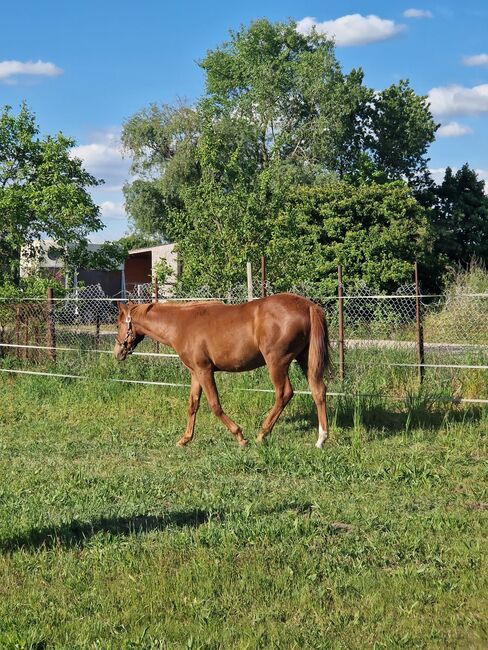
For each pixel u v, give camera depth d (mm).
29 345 15500
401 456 8312
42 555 5410
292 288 15883
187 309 9656
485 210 45219
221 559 5281
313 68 44719
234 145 43125
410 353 12805
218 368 9422
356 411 9680
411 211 32094
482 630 4191
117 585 4914
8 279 18234
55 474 7973
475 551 5387
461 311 14758
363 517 6234
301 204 31172
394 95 48375
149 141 45781
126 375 13414
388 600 4613
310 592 4758
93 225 19094
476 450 8523
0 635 4219
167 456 8828
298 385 11305
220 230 17406
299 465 8039
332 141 45094
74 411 11641
